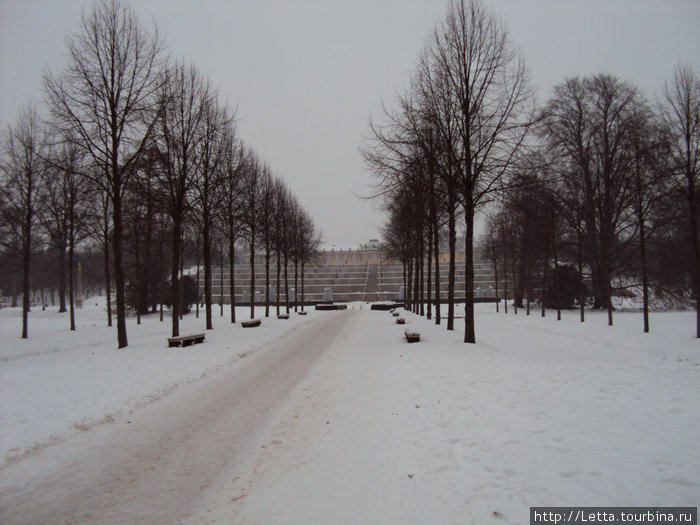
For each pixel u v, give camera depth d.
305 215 47.94
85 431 7.24
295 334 21.70
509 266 48.81
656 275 35.44
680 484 4.05
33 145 21.92
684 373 9.38
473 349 14.17
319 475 5.25
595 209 36.53
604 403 6.87
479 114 15.54
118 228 17.23
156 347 16.73
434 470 5.06
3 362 14.86
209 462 5.91
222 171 24.23
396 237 42.19
